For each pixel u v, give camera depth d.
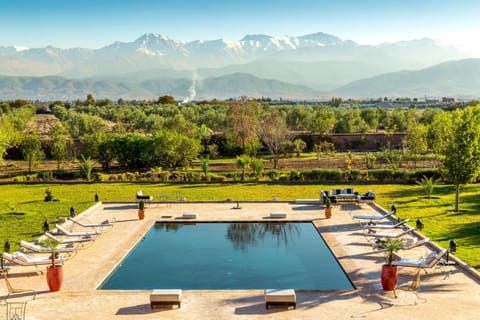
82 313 11.48
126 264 15.96
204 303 12.06
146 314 11.39
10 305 11.98
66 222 21.08
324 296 12.44
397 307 11.62
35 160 40.72
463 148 22.36
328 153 51.62
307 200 25.78
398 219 20.08
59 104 123.00
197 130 57.16
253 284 14.00
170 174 36.22
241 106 52.53
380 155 44.28
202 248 17.88
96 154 42.75
